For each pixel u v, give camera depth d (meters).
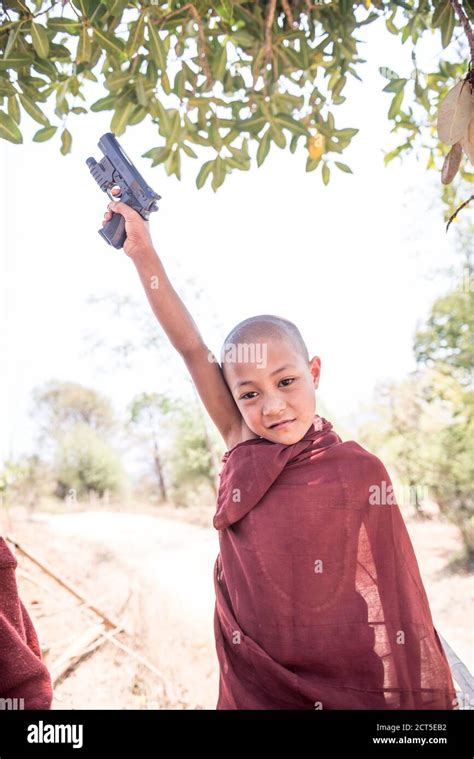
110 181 1.93
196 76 2.57
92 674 4.79
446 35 2.26
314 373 1.95
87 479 11.70
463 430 7.71
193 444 10.32
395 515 1.79
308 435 1.83
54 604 5.59
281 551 1.70
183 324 1.97
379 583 1.73
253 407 1.78
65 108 2.73
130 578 6.76
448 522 7.56
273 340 1.78
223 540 1.81
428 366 8.36
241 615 1.73
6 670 1.62
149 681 4.84
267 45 2.48
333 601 1.69
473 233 7.64
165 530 8.95
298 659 1.67
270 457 1.75
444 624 5.66
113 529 8.92
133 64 2.43
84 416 12.52
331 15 2.56
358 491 1.74
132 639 5.44
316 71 2.85
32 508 10.53
